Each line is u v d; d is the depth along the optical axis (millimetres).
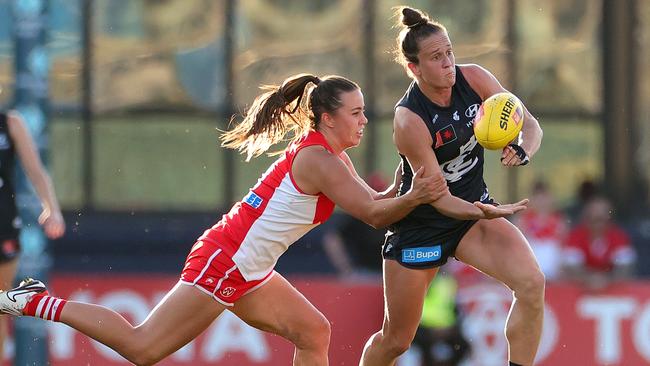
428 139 23734
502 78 48688
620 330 43250
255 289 24906
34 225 36781
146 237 47500
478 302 42062
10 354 39969
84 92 48125
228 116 48312
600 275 43375
